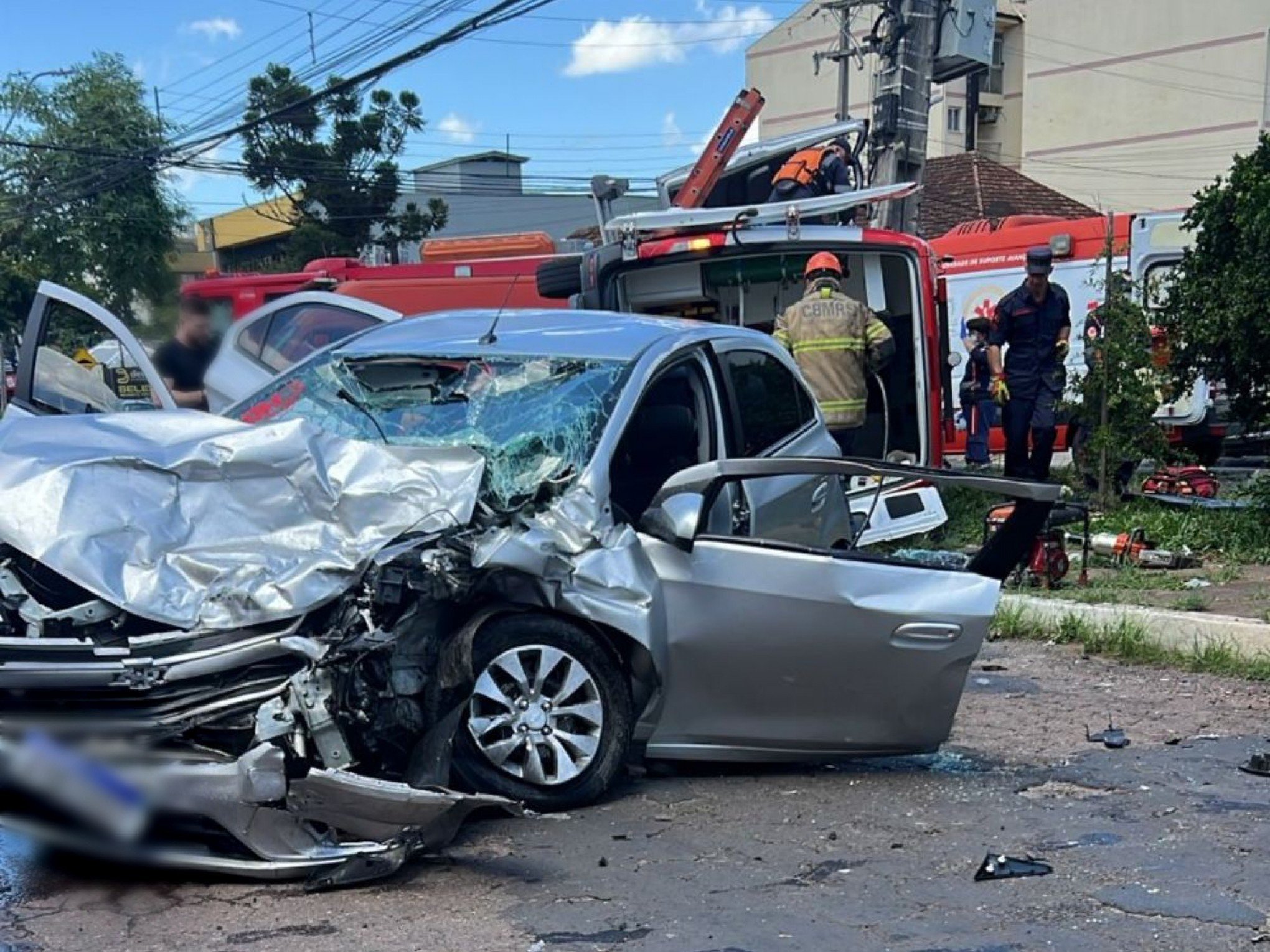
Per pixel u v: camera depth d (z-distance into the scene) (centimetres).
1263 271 916
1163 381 1041
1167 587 861
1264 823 469
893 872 420
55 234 3023
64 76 3158
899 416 1112
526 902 388
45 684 372
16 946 351
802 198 1209
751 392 624
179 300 1079
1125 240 1469
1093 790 510
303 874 388
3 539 405
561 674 460
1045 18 4894
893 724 509
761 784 515
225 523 422
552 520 458
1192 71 4544
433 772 410
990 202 3234
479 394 534
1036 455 1060
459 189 4059
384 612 405
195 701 381
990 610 508
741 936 367
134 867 404
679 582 480
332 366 582
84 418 496
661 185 1377
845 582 496
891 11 1309
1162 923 379
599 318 615
